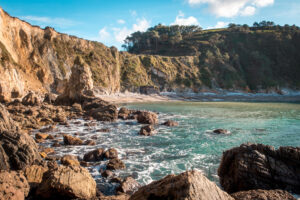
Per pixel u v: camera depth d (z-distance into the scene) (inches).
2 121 468.8
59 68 2829.7
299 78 4781.0
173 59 4817.9
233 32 6314.0
